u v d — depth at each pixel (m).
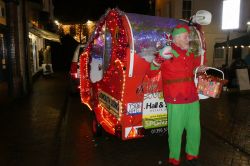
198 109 4.46
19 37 10.99
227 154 5.15
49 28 26.56
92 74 6.14
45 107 9.05
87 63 6.56
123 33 4.34
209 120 7.34
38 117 7.79
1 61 13.65
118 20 4.48
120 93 4.55
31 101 10.05
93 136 6.20
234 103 9.47
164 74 4.29
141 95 4.61
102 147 5.59
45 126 6.95
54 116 7.90
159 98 4.77
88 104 6.54
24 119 7.60
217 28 20.05
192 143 4.56
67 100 10.22
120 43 4.40
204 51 4.83
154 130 4.87
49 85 14.47
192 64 4.30
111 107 4.98
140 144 5.73
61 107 9.03
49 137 6.15
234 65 12.73
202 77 4.46
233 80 12.27
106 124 5.21
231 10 12.10
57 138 6.09
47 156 5.16
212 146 5.54
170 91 4.25
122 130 4.66
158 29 4.67
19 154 5.25
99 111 5.68
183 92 4.21
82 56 6.92
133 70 4.32
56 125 7.02
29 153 5.29
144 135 4.82
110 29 4.90
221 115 7.85
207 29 19.98
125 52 4.27
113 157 5.11
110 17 4.91
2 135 6.29
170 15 21.58
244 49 19.81
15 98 10.46
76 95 10.92
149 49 4.57
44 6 24.19
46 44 24.47
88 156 5.16
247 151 5.29
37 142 5.86
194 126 4.47
